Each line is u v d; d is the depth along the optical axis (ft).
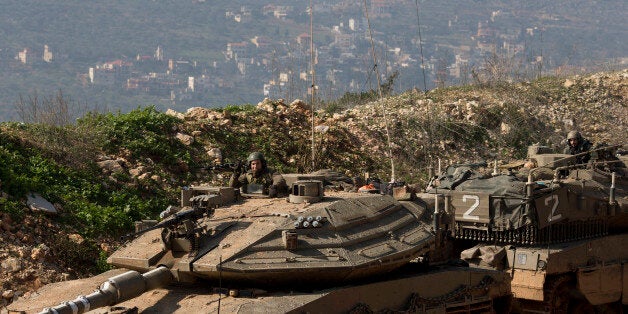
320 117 141.08
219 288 58.85
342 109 159.02
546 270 82.17
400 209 68.74
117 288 54.44
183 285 61.16
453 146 147.13
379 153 136.36
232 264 57.11
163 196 102.73
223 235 60.75
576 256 86.22
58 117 110.52
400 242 63.62
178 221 61.05
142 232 59.98
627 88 191.21
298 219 60.80
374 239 62.95
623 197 92.12
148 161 108.68
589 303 89.56
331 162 127.24
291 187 69.87
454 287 66.39
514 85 182.50
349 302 58.59
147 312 55.67
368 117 147.33
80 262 85.92
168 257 60.13
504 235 84.94
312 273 58.13
